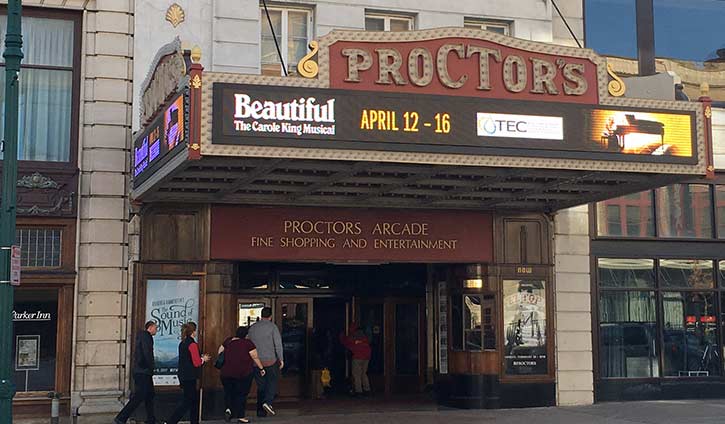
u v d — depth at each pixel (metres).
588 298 17.77
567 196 15.73
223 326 15.51
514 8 17.92
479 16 17.69
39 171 15.05
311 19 17.02
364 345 19.05
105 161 15.31
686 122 13.23
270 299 18.58
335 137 11.58
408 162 11.83
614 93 12.94
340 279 19.23
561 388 17.33
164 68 12.59
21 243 14.95
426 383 19.55
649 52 18.89
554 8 18.41
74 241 15.09
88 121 15.39
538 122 12.45
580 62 12.79
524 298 17.28
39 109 15.45
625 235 18.34
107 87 15.47
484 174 13.04
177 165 11.65
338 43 11.76
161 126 12.70
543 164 12.42
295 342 18.72
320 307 19.52
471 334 17.00
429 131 11.95
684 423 14.62
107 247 15.16
